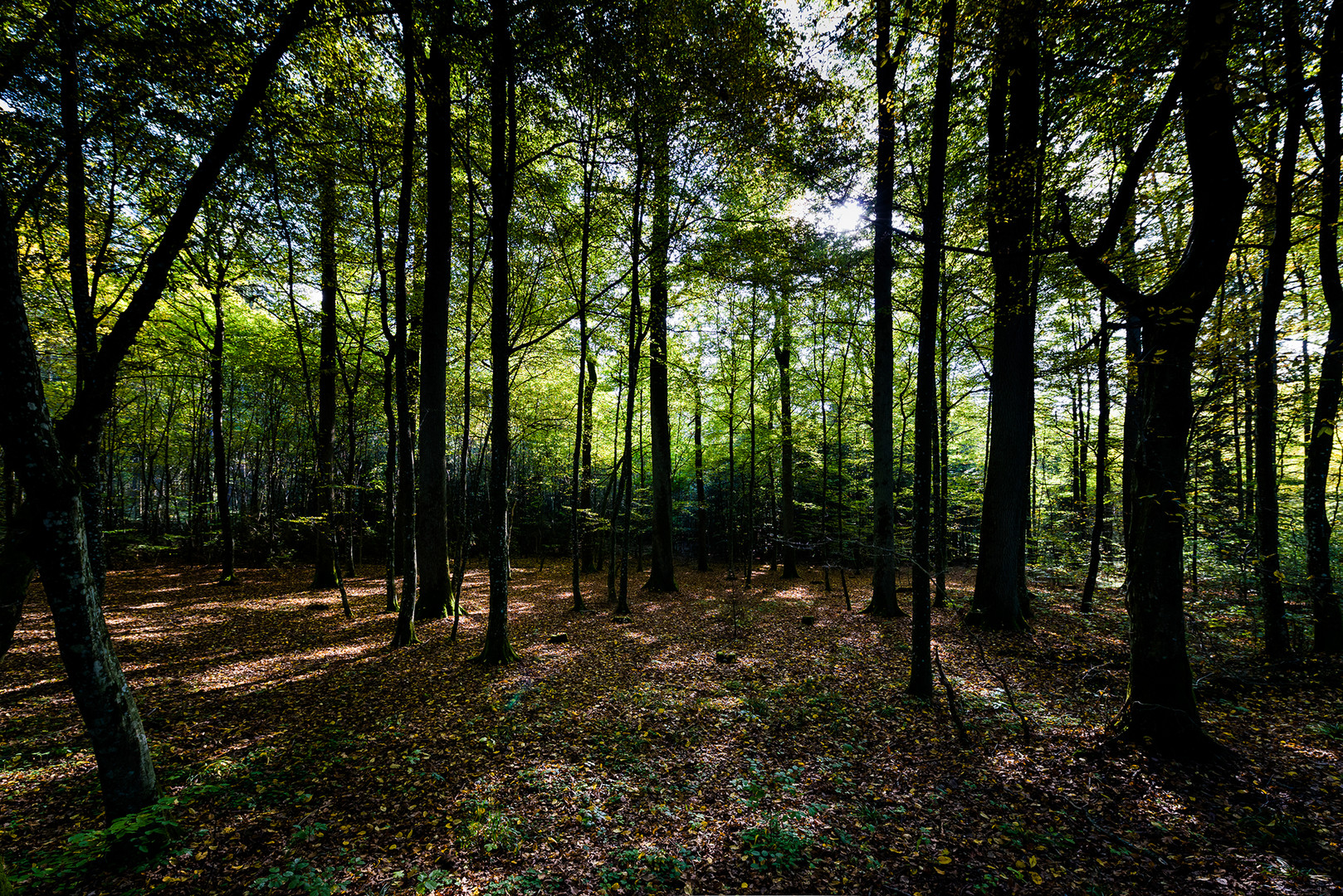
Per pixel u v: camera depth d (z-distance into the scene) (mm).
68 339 10922
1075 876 3408
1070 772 4664
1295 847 3564
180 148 7480
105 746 3592
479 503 30156
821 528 20375
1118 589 14594
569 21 7418
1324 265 6336
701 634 10922
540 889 3375
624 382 19031
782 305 17359
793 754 5305
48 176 5598
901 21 6383
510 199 8539
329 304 14680
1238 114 4602
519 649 9453
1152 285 7988
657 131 9984
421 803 4414
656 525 17547
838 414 20516
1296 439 10125
